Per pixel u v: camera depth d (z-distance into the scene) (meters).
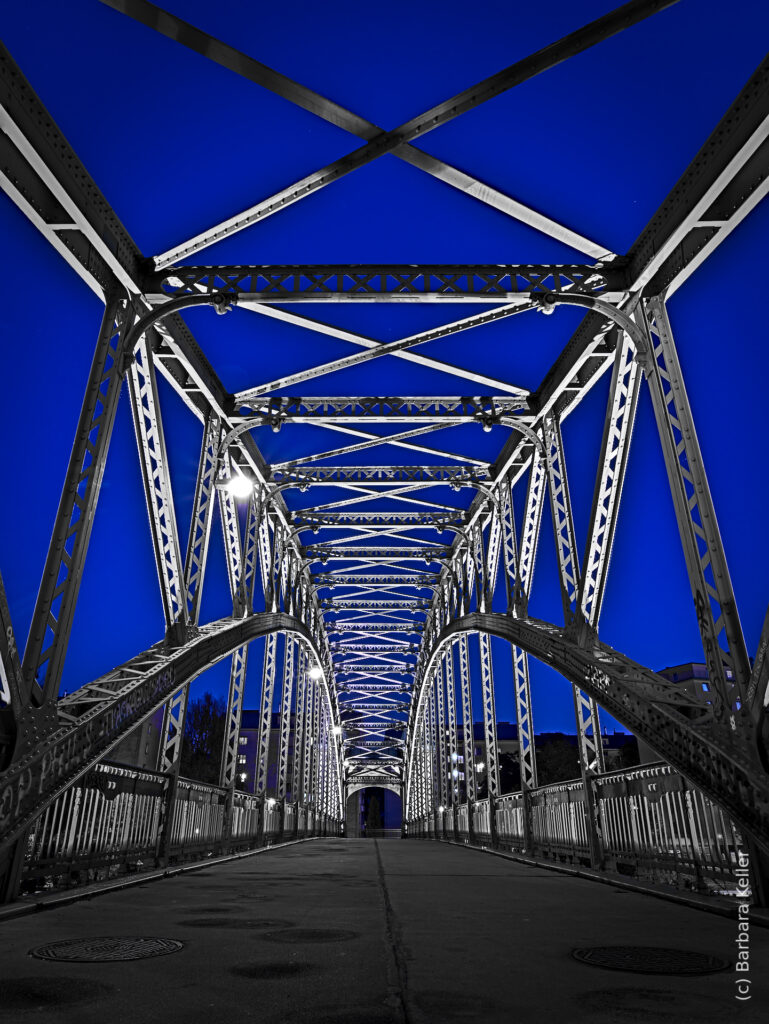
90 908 7.76
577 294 10.81
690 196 9.31
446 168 9.52
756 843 7.50
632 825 11.15
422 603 39.88
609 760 59.09
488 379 15.55
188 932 6.28
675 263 10.25
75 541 8.96
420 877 12.29
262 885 10.55
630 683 10.86
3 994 4.11
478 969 4.82
